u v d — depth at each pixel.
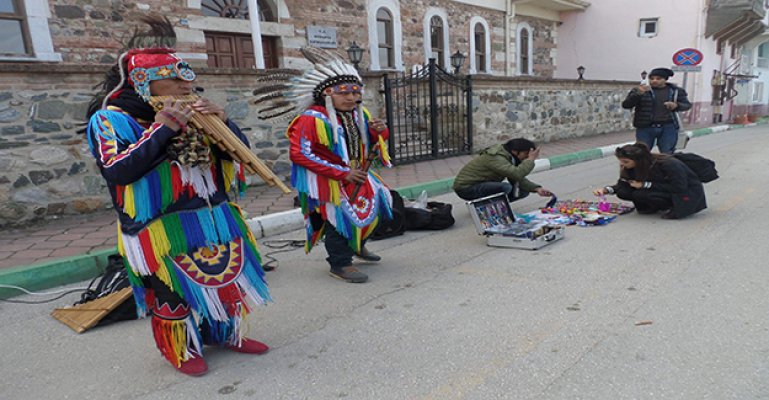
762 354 2.62
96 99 2.49
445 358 2.77
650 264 4.07
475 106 12.05
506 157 5.76
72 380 2.75
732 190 6.87
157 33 2.50
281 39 12.16
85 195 6.68
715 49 21.30
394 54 14.77
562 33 21.78
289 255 4.98
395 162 10.37
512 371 2.60
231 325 2.83
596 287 3.65
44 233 5.74
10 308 3.85
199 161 2.40
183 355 2.69
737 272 3.79
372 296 3.75
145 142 2.17
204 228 2.50
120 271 3.82
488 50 17.88
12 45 8.78
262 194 7.71
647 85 7.46
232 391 2.56
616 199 6.88
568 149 12.71
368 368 2.71
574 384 2.45
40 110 6.25
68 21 9.27
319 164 3.71
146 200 2.33
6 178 6.06
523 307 3.38
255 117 8.24
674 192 5.33
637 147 5.45
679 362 2.59
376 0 14.05
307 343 3.04
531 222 5.28
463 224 5.91
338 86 3.70
